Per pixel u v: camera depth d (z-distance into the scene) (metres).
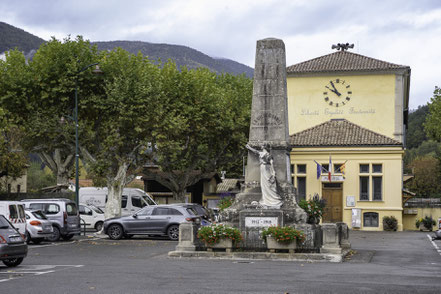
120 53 39.56
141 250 25.72
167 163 48.69
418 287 13.45
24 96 38.97
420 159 102.06
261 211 23.53
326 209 46.72
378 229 45.66
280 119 25.03
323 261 20.73
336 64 53.38
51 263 19.72
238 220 24.30
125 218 32.84
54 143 40.84
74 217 32.81
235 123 48.81
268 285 13.64
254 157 25.03
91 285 13.60
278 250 21.66
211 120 46.84
